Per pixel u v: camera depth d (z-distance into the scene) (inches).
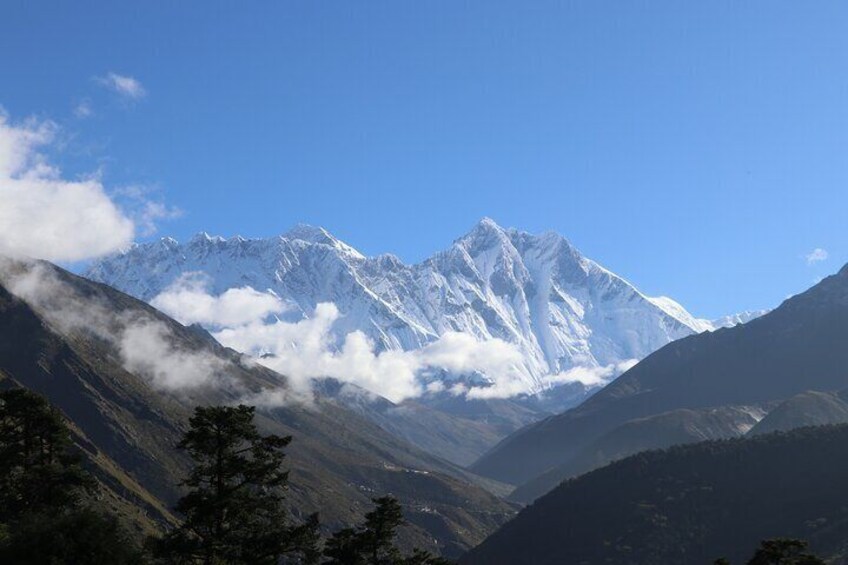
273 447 2726.4
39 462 3041.3
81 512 2719.0
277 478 2716.5
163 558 2755.9
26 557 2556.6
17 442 2999.5
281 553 2790.4
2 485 2957.7
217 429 2642.7
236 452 2684.5
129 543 2775.6
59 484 2974.9
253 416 2689.5
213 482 2652.6
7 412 2999.5
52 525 2630.4
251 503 2669.8
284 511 2783.0
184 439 2623.0
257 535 2704.2
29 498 2918.3
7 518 2883.9
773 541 2827.3
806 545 2824.8
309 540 2792.8
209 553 2605.8
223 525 2669.8
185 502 2605.8
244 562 2645.2
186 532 2659.9
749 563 2844.5
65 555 2571.4
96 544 2645.2
